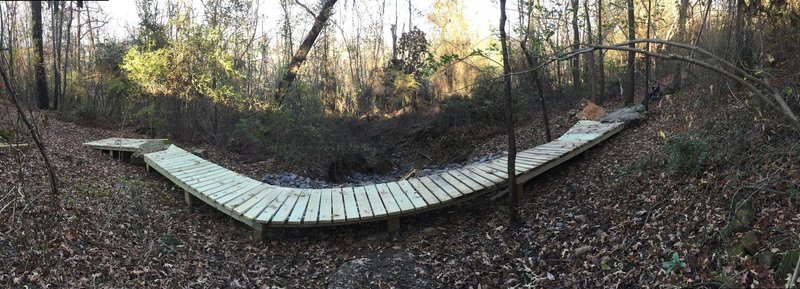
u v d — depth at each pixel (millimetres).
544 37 5711
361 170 12039
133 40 13023
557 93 16109
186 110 12125
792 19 5492
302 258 5398
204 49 11719
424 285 4469
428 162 14094
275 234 5973
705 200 4461
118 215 5734
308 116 11320
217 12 13555
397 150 15430
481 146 13281
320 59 18609
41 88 14133
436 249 5332
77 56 16422
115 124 13992
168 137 11984
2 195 5199
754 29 6074
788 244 3324
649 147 7469
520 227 5762
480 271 4715
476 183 6754
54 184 5273
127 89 12516
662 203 5012
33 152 7312
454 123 15000
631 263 4152
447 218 6395
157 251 5082
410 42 17734
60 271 4117
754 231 3508
